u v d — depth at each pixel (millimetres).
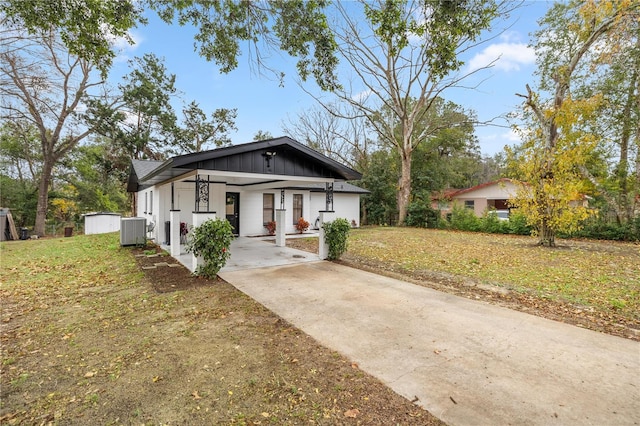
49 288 5574
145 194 14219
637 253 9273
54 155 18438
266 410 2232
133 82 20938
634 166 13438
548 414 2182
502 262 7980
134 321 3988
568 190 9703
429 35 4641
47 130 19516
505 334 3578
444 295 5121
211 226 6199
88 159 21812
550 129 11164
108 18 4434
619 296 5055
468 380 2625
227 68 5902
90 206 23391
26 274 6684
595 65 12805
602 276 6395
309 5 5035
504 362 2934
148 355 3068
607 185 13805
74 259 8312
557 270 6996
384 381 2611
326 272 6805
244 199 13500
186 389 2492
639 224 12000
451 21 4285
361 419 2131
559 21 13102
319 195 16703
